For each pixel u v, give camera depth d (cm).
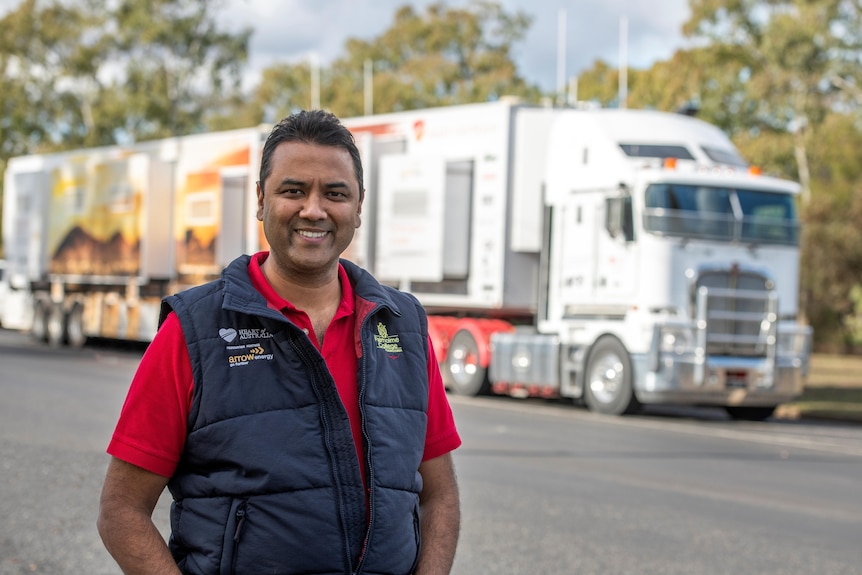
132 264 2756
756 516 932
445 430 331
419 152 2111
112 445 296
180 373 296
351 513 297
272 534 290
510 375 1920
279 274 313
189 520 298
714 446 1376
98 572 694
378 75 6078
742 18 4475
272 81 6569
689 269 1705
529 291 1992
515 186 1970
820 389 2386
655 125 1838
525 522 872
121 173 2808
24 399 1605
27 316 3203
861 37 4234
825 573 745
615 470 1145
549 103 2027
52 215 3134
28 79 5650
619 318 1739
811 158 4581
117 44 5419
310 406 298
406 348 320
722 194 1738
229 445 293
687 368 1681
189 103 5406
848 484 1115
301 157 306
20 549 745
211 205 2536
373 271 2125
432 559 319
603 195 1780
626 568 739
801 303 4416
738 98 4816
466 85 6231
